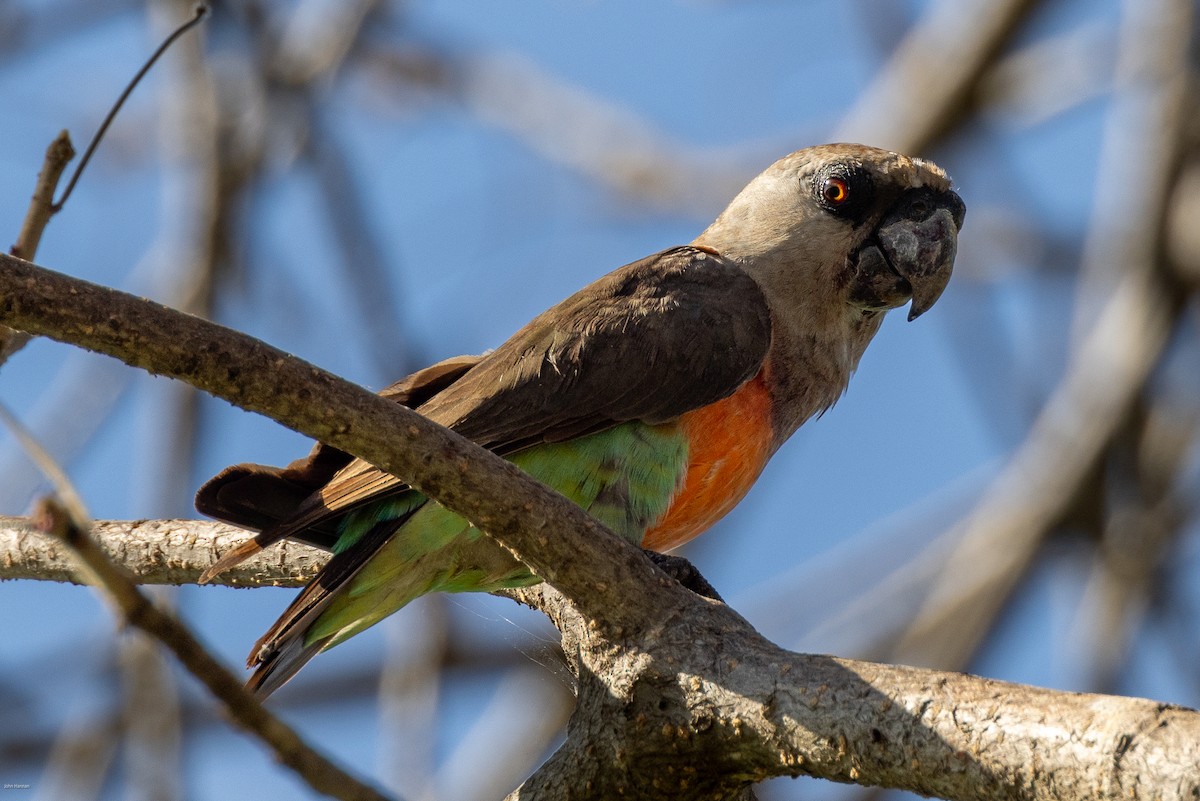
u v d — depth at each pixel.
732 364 10.18
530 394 9.79
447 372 10.61
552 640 11.05
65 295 6.61
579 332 10.01
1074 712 5.99
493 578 9.55
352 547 9.18
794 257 11.08
